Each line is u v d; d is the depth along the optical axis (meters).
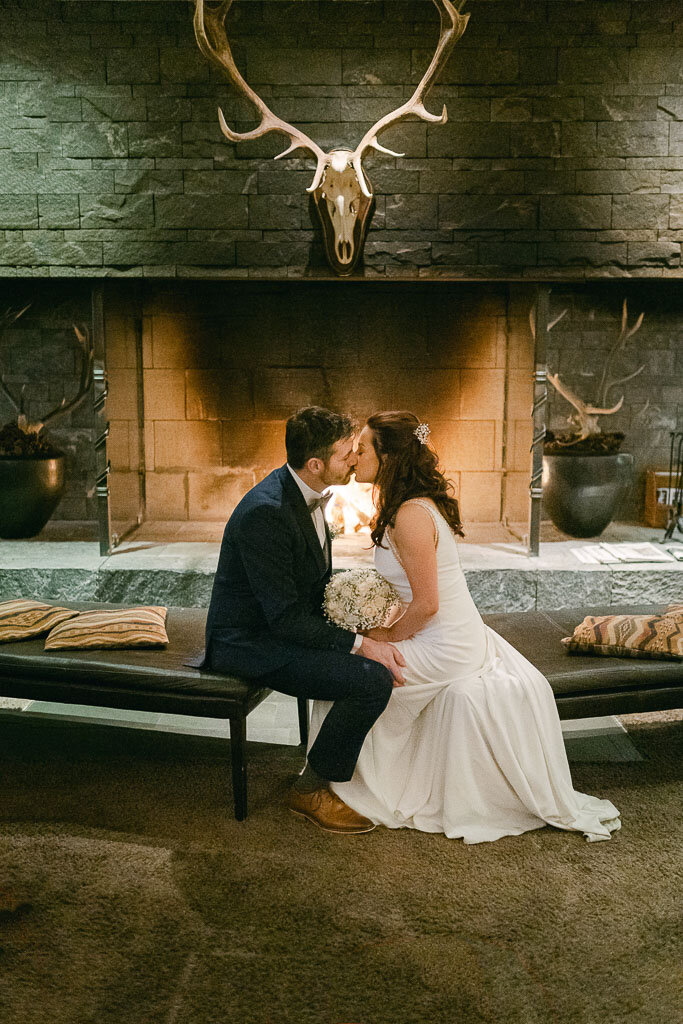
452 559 2.65
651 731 3.29
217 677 2.59
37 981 1.91
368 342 5.22
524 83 4.32
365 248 4.43
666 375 5.36
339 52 4.30
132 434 5.11
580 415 5.22
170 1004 1.84
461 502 5.36
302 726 3.16
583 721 3.39
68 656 2.75
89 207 4.41
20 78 4.34
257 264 4.43
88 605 3.24
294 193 4.38
